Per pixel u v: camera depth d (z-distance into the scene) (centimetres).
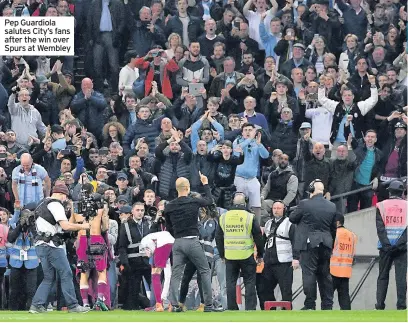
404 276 6338
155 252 6009
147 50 8706
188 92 8181
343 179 7556
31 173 6975
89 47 8669
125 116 8131
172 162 7312
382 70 8425
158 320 4953
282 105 7894
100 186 6681
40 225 5469
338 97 7881
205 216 6322
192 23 8719
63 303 6206
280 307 6281
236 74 8206
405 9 8706
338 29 8719
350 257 6369
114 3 8612
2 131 7950
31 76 8088
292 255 6306
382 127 7738
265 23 8681
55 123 8244
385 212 6322
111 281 6281
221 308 5781
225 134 7588
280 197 7369
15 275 6303
